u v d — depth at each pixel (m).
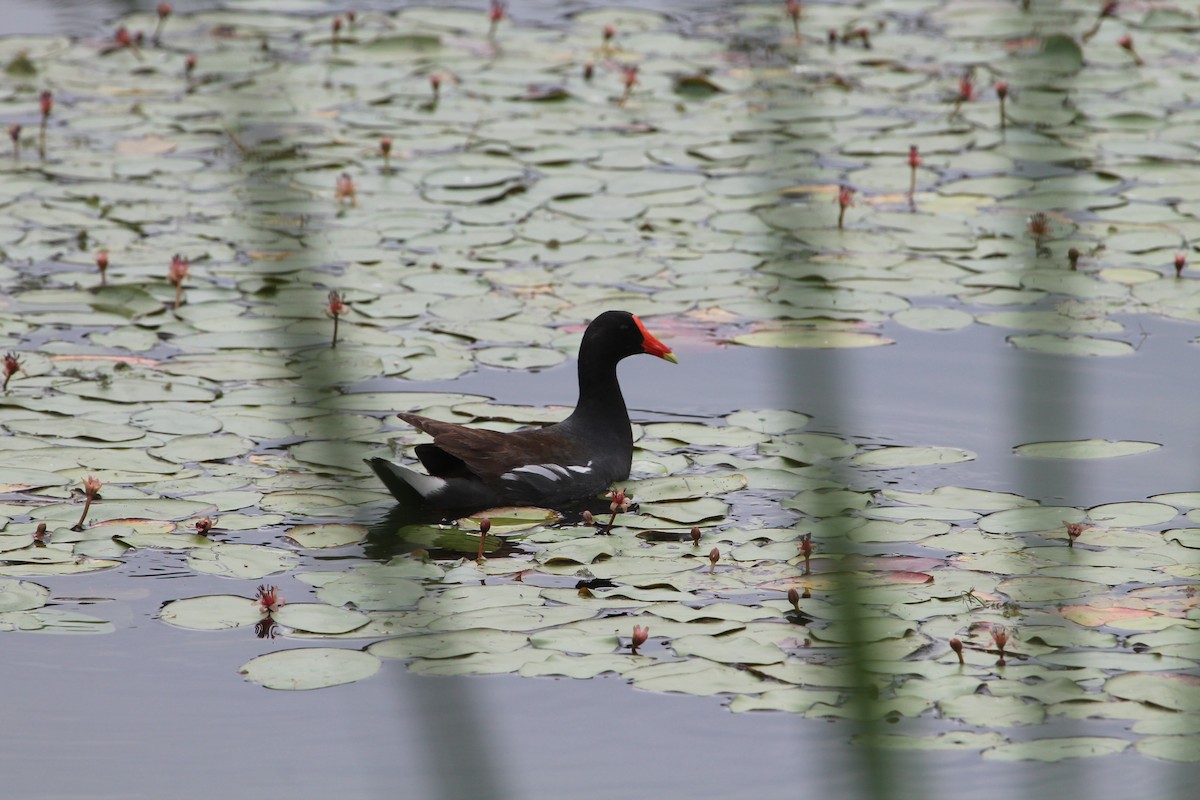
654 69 23.83
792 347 14.91
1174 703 8.99
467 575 10.90
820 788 8.35
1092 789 8.19
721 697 9.26
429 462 12.34
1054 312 15.48
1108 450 12.77
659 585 10.66
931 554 11.02
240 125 20.70
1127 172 19.12
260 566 10.96
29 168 19.64
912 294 15.97
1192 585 10.44
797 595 10.12
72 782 8.52
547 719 9.09
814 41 24.78
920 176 19.28
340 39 25.03
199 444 12.83
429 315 15.62
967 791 8.20
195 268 16.80
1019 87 21.75
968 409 13.65
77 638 9.96
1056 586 10.46
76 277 16.45
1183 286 16.08
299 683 9.48
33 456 12.47
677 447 13.15
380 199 18.75
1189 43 24.22
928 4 26.70
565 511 12.09
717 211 18.39
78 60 24.22
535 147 20.56
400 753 8.81
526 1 27.36
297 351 14.70
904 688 9.23
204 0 24.86
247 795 8.44
